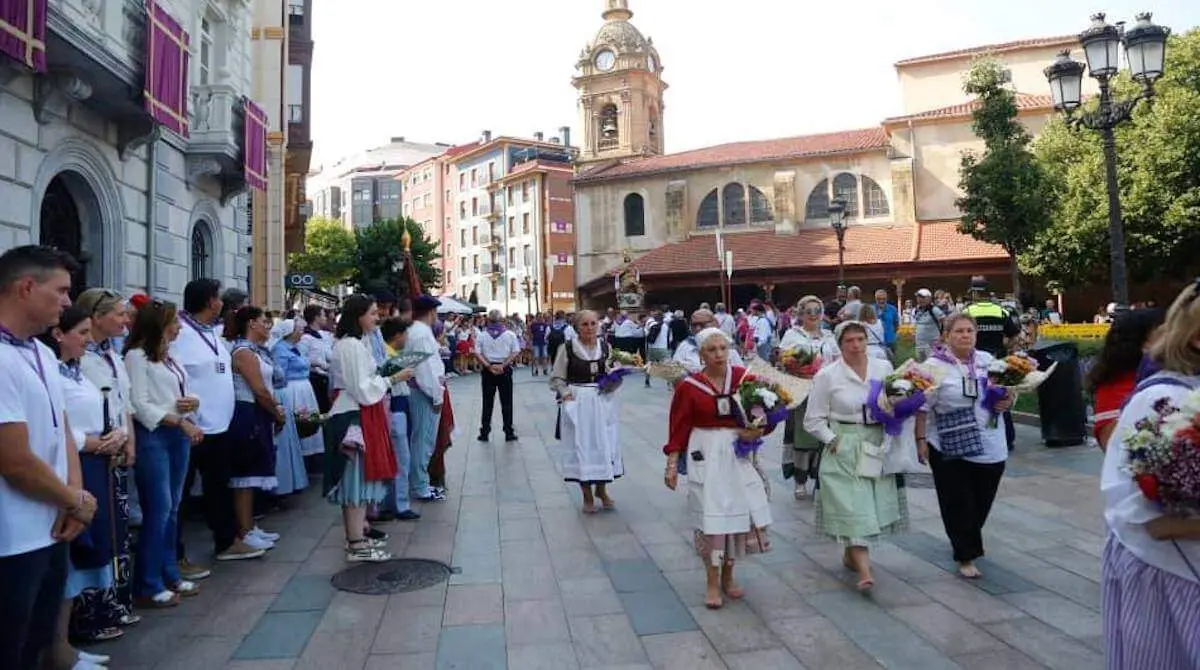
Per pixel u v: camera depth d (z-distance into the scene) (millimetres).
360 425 6176
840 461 5320
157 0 14055
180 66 13336
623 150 48031
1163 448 2432
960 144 37062
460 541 6785
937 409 5656
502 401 12461
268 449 6594
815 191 39938
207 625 4891
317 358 9695
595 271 44438
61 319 4148
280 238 25047
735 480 5105
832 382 5383
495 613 5059
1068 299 34406
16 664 3100
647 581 5664
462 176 77188
